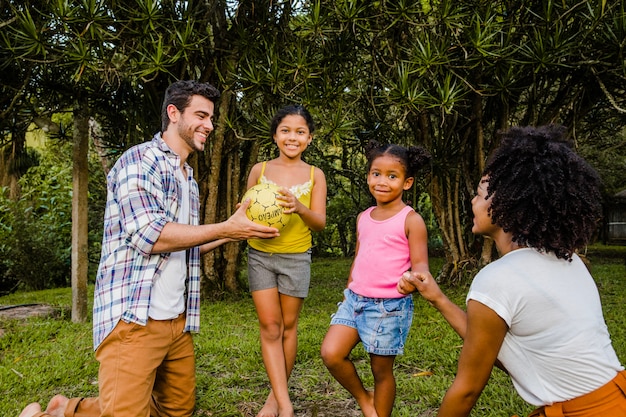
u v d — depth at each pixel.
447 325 4.13
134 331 2.01
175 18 4.16
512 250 1.49
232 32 4.84
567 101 5.37
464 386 1.45
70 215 8.23
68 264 7.99
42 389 2.84
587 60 4.35
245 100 4.70
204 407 2.58
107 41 3.88
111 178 2.12
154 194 2.06
